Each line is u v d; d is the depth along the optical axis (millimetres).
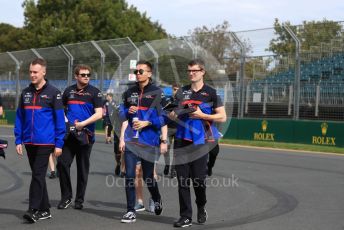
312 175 11141
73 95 7398
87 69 7363
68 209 7281
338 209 7359
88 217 6730
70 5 48906
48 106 6469
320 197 8375
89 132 7316
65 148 7242
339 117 20031
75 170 11695
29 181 10016
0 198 8094
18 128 6555
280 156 15328
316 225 6305
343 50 20469
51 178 10305
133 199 6461
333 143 18719
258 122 21094
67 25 47438
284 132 20297
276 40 21156
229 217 6781
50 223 6328
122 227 6156
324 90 20531
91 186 9469
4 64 30234
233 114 22219
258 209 7344
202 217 6363
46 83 6551
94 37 48469
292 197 8359
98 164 12906
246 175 11047
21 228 6035
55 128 6527
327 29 20766
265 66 21625
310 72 20875
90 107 7391
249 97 21969
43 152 6422
